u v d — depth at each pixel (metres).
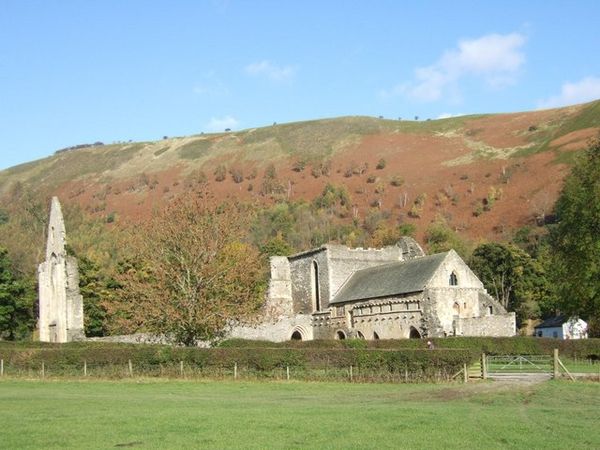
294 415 30.91
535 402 36.84
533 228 176.25
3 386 49.28
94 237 181.25
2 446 23.88
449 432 26.44
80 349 57.06
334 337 99.62
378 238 174.50
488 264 129.88
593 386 44.34
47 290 89.75
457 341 71.69
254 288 74.75
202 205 70.06
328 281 103.38
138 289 66.88
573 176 74.88
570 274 72.38
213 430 26.89
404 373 51.66
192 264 67.81
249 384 50.16
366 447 23.70
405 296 88.44
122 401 37.94
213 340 71.69
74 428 27.44
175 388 47.47
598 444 24.45
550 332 116.62
